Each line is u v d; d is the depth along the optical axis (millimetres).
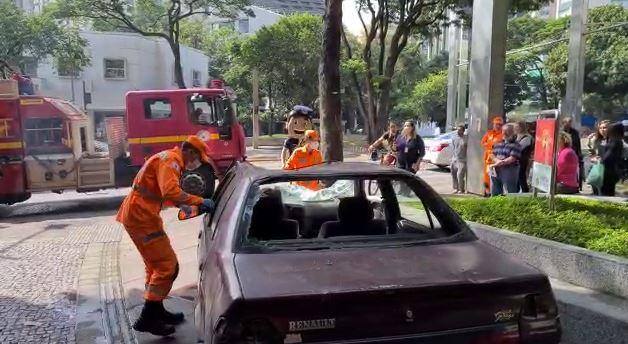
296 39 33469
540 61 34719
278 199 3730
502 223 5742
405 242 3281
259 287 2549
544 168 6262
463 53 22469
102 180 12539
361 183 4344
